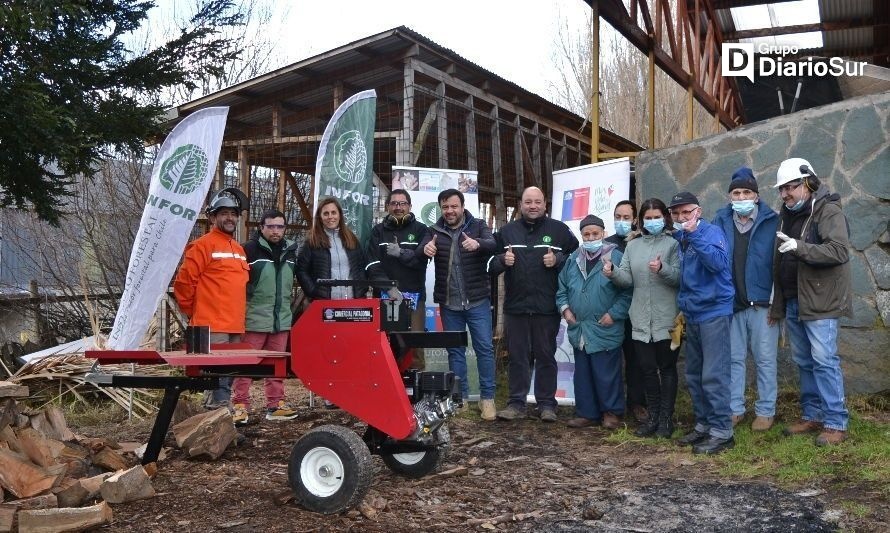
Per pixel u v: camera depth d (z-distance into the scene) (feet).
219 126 21.16
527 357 21.99
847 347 20.80
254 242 20.67
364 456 12.99
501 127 37.68
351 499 12.82
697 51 40.19
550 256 21.16
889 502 13.08
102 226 45.42
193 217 20.80
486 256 21.81
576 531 12.33
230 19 26.78
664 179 24.26
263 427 20.24
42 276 47.37
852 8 41.68
